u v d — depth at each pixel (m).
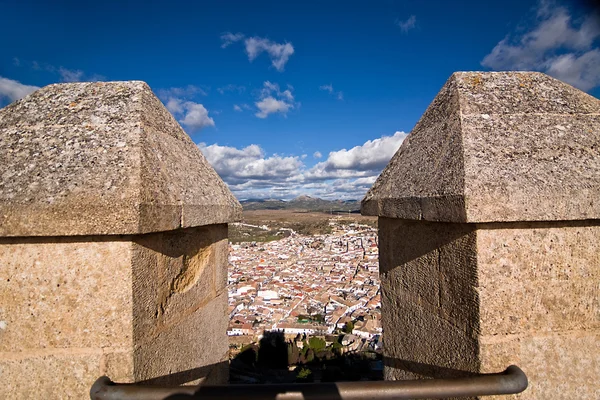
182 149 2.14
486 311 1.51
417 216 1.79
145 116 1.87
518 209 1.42
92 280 1.50
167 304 1.81
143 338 1.59
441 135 1.88
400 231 2.25
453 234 1.67
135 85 2.05
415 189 1.84
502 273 1.52
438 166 1.74
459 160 1.58
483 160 1.54
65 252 1.49
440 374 1.82
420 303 2.01
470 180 1.45
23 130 1.73
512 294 1.53
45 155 1.59
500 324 1.52
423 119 2.28
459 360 1.66
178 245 1.92
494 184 1.44
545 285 1.54
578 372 1.56
